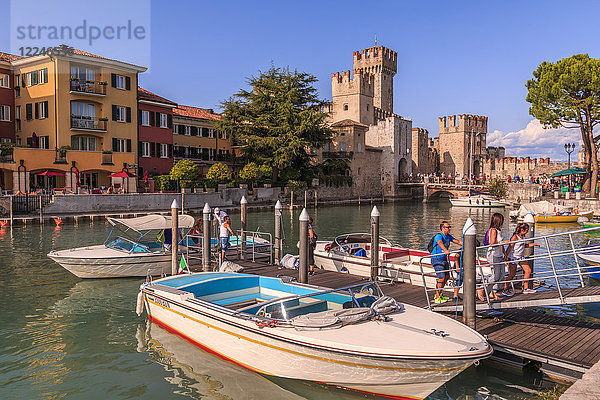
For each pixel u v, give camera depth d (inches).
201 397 306.8
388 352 284.2
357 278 542.9
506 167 3090.6
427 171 3609.7
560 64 1752.0
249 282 443.2
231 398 306.3
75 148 1632.6
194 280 438.9
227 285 435.8
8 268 680.4
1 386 317.7
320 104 2331.4
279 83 2188.7
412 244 999.0
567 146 2027.6
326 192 2468.0
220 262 583.2
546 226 1289.4
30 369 345.4
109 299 530.0
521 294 392.2
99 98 1675.7
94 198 1365.7
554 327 371.9
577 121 1758.1
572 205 1535.4
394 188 3029.0
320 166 2399.1
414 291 477.7
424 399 300.5
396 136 3051.2
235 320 344.5
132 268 621.6
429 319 342.3
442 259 410.9
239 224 1330.0
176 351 382.0
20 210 1256.8
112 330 429.1
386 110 3533.5
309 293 385.4
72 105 1622.8
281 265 610.5
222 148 2372.0
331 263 616.4
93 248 679.1
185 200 1588.3
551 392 296.4
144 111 1881.2
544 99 1803.6
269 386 324.5
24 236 996.6
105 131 1678.2
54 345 392.2
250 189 1964.8
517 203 2018.9
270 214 1684.3
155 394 309.9
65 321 453.7
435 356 280.8
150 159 1903.3
